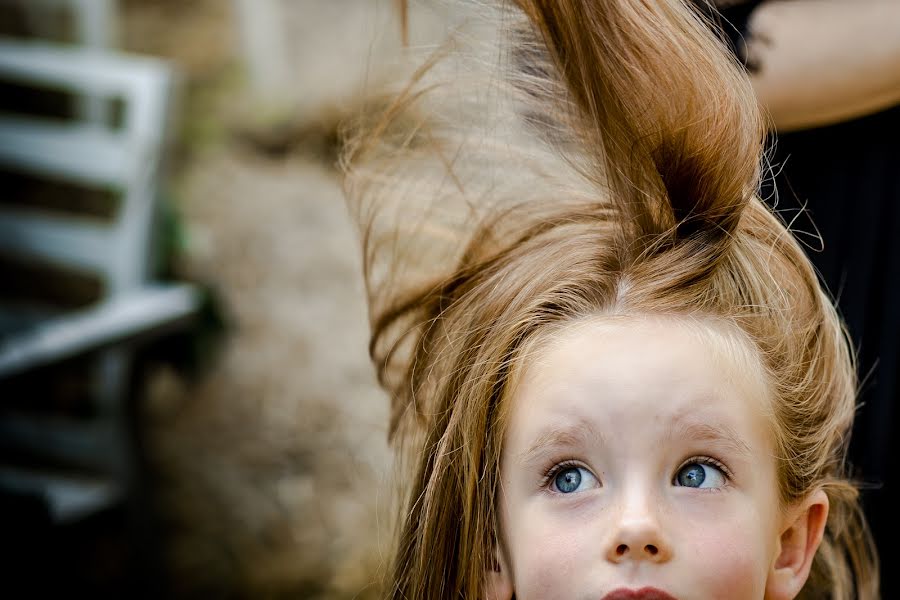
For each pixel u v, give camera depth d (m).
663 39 0.84
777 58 1.03
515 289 0.89
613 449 0.76
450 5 0.97
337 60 3.96
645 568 0.72
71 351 1.91
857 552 1.08
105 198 3.46
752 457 0.77
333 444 2.86
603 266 0.87
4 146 2.29
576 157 0.94
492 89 0.97
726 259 0.86
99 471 2.46
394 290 1.04
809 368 0.89
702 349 0.78
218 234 3.47
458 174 1.02
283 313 3.23
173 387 3.05
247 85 3.98
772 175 1.00
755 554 0.75
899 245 1.10
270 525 2.66
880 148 1.09
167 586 2.49
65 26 3.57
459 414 0.88
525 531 0.77
